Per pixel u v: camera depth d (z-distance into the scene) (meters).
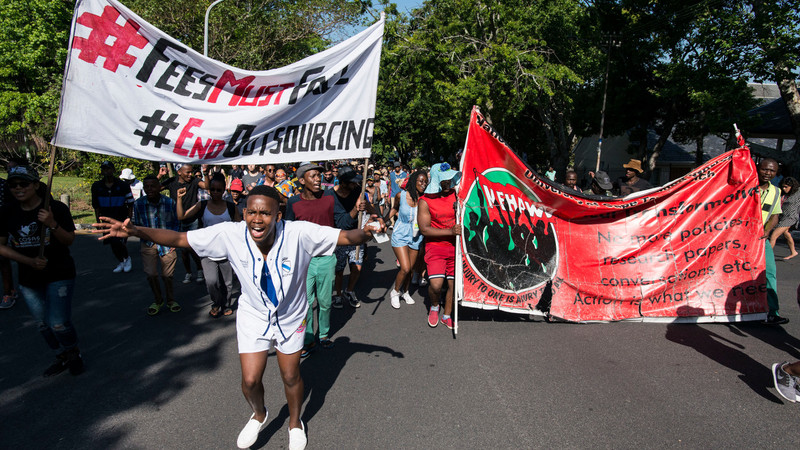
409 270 5.94
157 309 5.68
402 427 3.22
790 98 14.59
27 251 3.81
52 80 24.83
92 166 15.24
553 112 24.03
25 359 4.38
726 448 2.99
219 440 3.10
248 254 2.75
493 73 18.30
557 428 3.21
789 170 14.99
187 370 4.16
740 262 5.30
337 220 5.57
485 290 5.23
